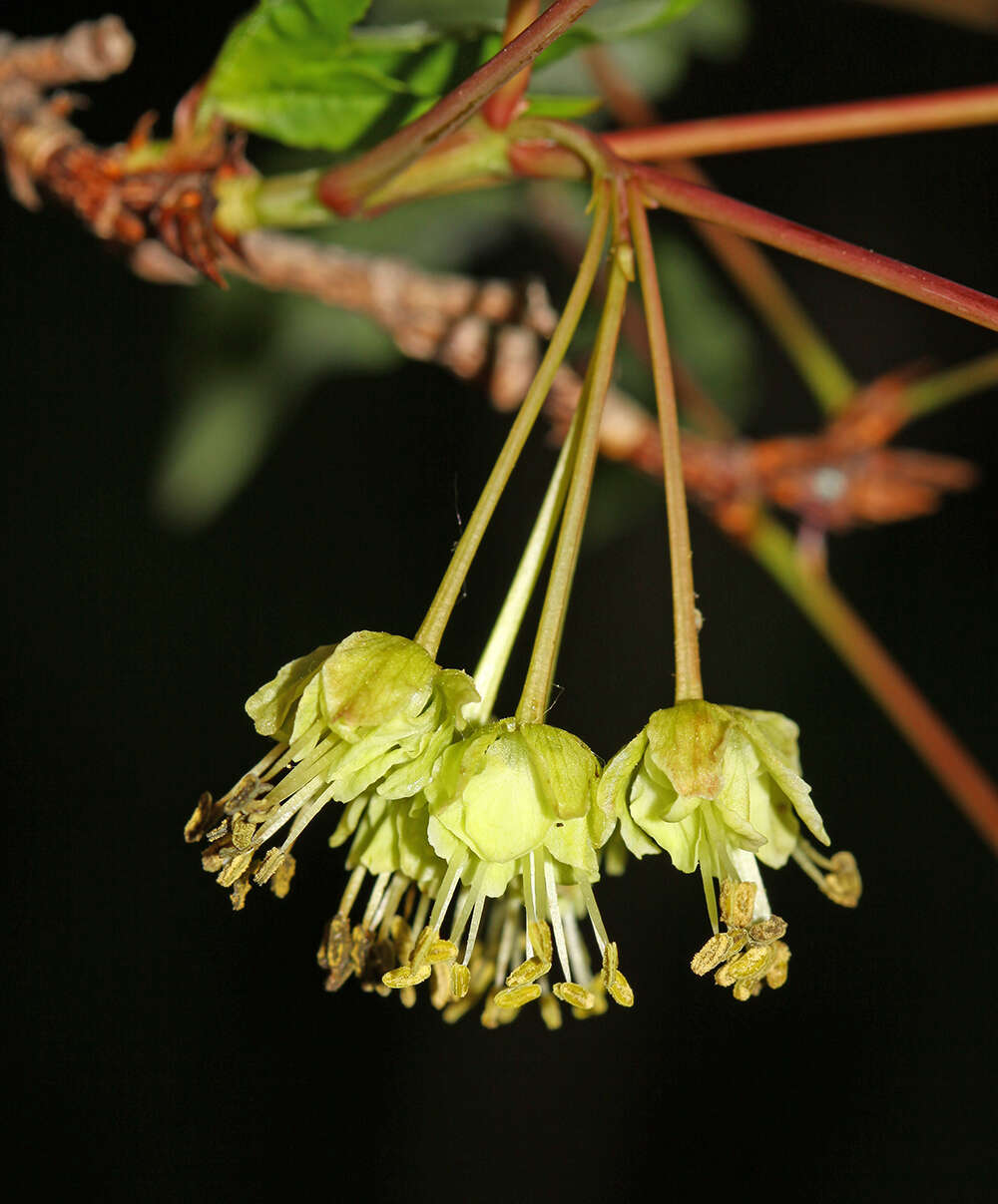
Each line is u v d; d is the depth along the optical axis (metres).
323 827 0.41
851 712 0.39
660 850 0.22
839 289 0.35
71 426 0.37
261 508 0.38
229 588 0.39
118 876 0.41
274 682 0.23
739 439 0.28
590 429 0.22
